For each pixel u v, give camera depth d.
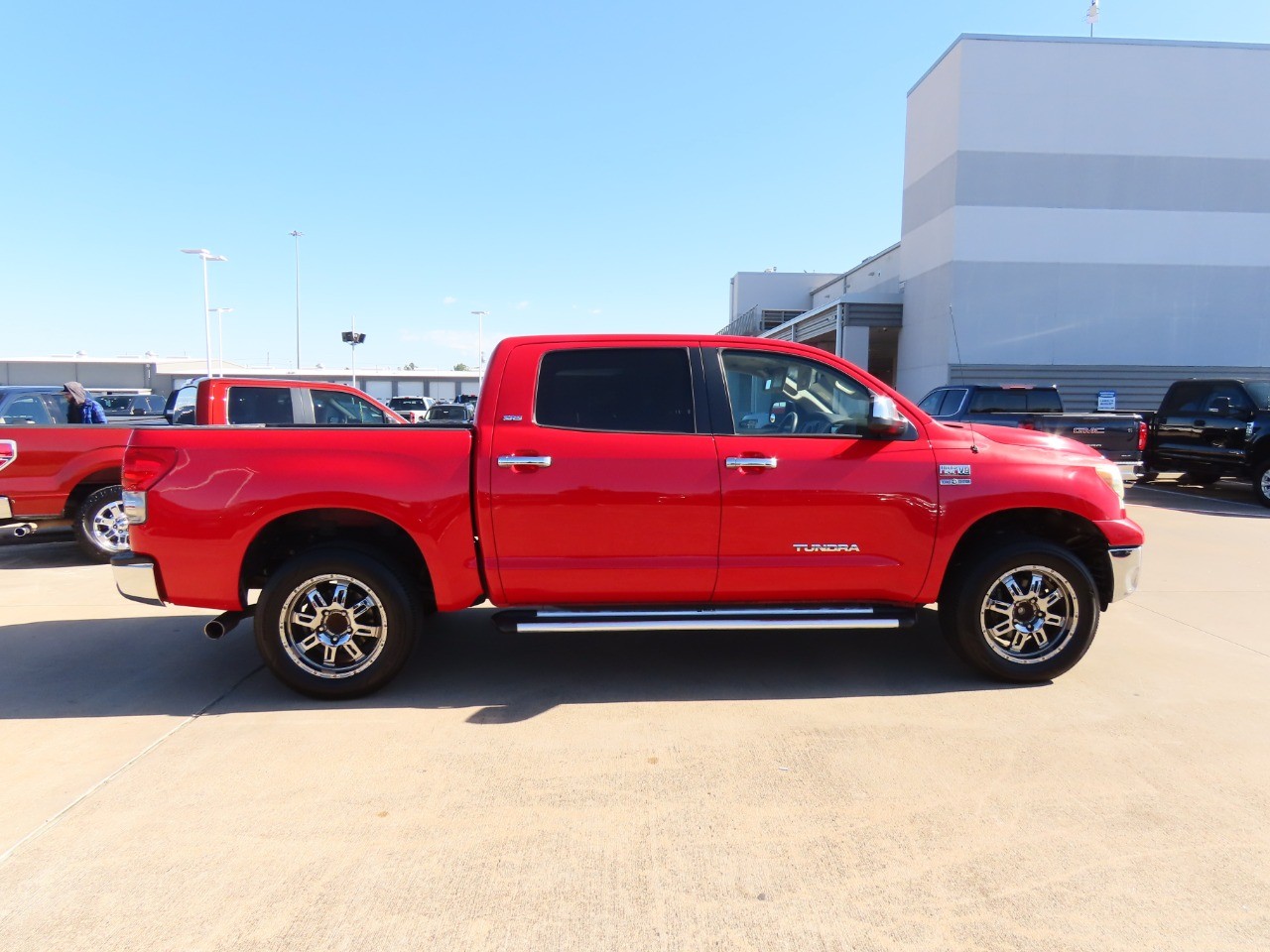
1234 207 19.27
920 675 4.32
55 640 5.02
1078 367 19.56
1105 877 2.48
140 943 2.19
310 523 3.99
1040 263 19.39
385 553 3.95
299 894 2.40
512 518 3.83
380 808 2.91
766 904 2.36
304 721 3.71
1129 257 19.33
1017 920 2.28
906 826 2.79
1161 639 4.91
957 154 19.16
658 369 4.03
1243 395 11.02
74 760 3.31
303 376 48.06
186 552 3.80
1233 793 3.00
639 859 2.60
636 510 3.86
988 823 2.80
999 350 19.56
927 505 3.95
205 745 3.45
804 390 4.12
